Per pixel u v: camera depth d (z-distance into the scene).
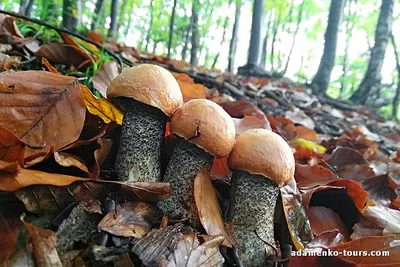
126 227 0.21
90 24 1.58
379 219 0.30
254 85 1.07
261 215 0.23
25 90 0.22
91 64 0.44
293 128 0.60
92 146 0.25
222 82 0.84
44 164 0.22
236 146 0.23
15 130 0.21
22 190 0.20
